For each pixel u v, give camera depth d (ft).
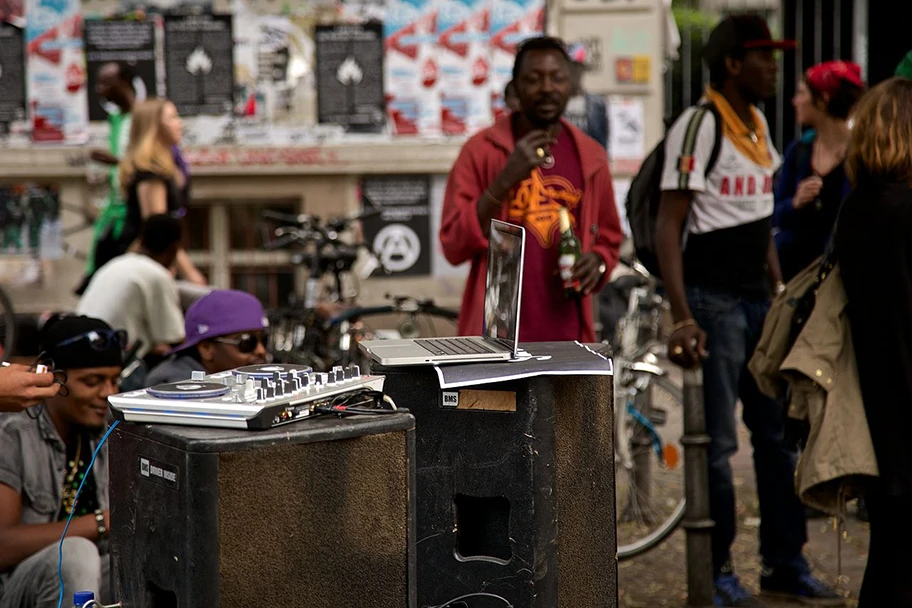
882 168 10.80
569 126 13.65
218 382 7.52
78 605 7.64
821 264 11.66
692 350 13.73
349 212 28.60
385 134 28.37
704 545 14.01
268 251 29.32
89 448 10.87
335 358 21.24
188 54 28.27
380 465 7.04
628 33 28.35
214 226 29.32
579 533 8.38
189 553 6.52
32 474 10.37
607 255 13.28
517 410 7.86
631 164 28.58
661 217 14.02
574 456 8.27
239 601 6.61
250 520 6.62
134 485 7.13
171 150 22.47
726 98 14.29
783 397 12.19
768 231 14.38
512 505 7.93
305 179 28.63
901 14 27.73
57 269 28.84
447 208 13.16
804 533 14.57
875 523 11.12
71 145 28.55
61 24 28.35
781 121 29.78
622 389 16.93
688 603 14.11
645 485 16.75
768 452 14.51
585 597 8.49
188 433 6.71
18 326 24.94
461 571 8.11
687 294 14.21
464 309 13.08
